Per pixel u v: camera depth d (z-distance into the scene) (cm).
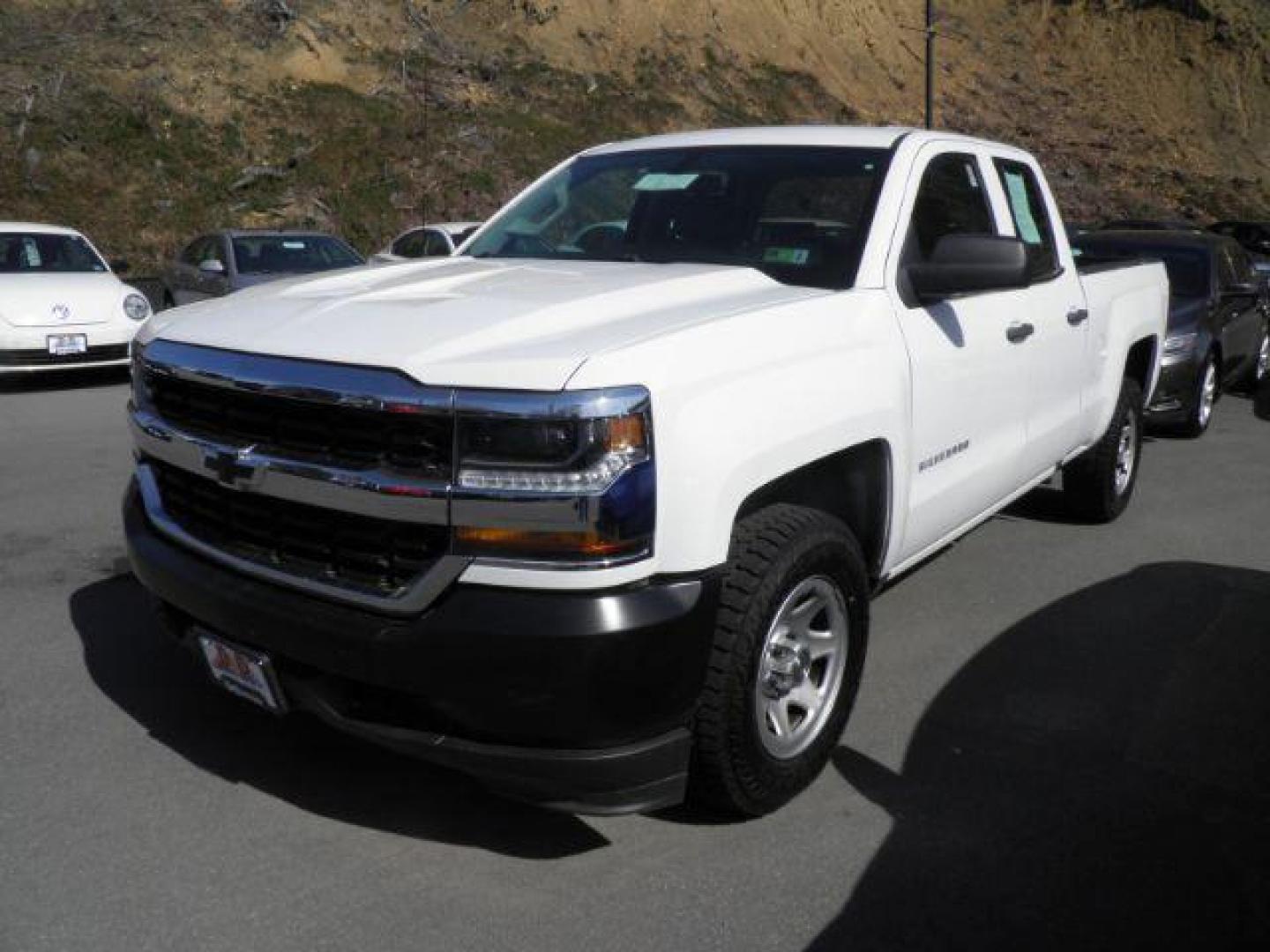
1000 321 451
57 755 369
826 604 344
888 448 369
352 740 384
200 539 329
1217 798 355
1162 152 4184
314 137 2569
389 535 286
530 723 275
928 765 373
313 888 302
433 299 337
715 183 436
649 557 279
